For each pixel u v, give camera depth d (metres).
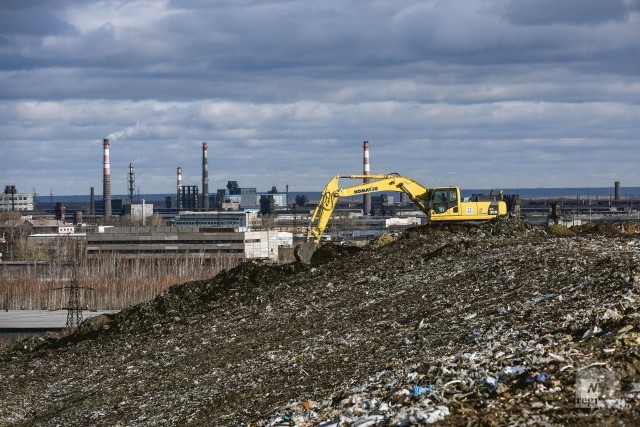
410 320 42.16
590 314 31.77
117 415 39.38
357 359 36.78
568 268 44.09
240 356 44.25
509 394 24.80
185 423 34.41
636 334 27.72
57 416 42.25
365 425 24.72
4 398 48.97
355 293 53.06
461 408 24.31
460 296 44.22
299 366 38.28
